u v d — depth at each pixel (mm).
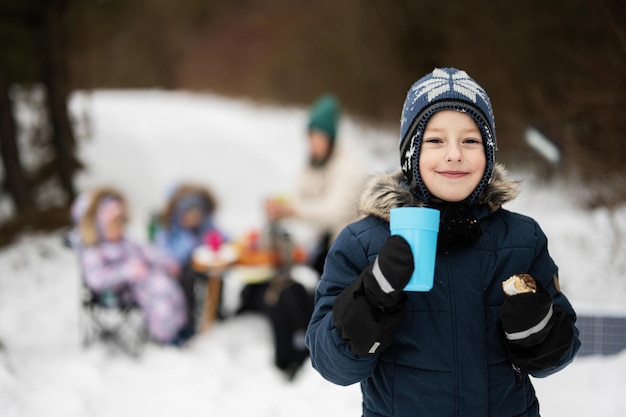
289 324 4094
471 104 1611
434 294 1575
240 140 14469
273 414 3545
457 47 9523
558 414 2926
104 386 3830
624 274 3861
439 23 10438
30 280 6133
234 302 5516
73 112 13125
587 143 5703
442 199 1626
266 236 4859
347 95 16672
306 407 3578
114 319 5094
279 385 3908
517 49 8234
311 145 4781
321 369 1576
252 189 10570
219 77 28891
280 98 21516
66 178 9391
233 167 11953
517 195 1689
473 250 1613
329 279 1649
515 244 1639
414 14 11273
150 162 12055
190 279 4934
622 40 4695
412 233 1372
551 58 7523
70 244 4527
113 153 12484
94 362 4137
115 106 18781
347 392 3668
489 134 1621
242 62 27891
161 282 4574
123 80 31422
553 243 4602
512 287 1469
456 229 1589
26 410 3357
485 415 1537
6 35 9023
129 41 30125
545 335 1440
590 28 6109
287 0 23484
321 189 4730
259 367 4211
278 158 12828
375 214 1664
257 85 23531
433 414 1539
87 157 11992
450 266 1596
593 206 5309
